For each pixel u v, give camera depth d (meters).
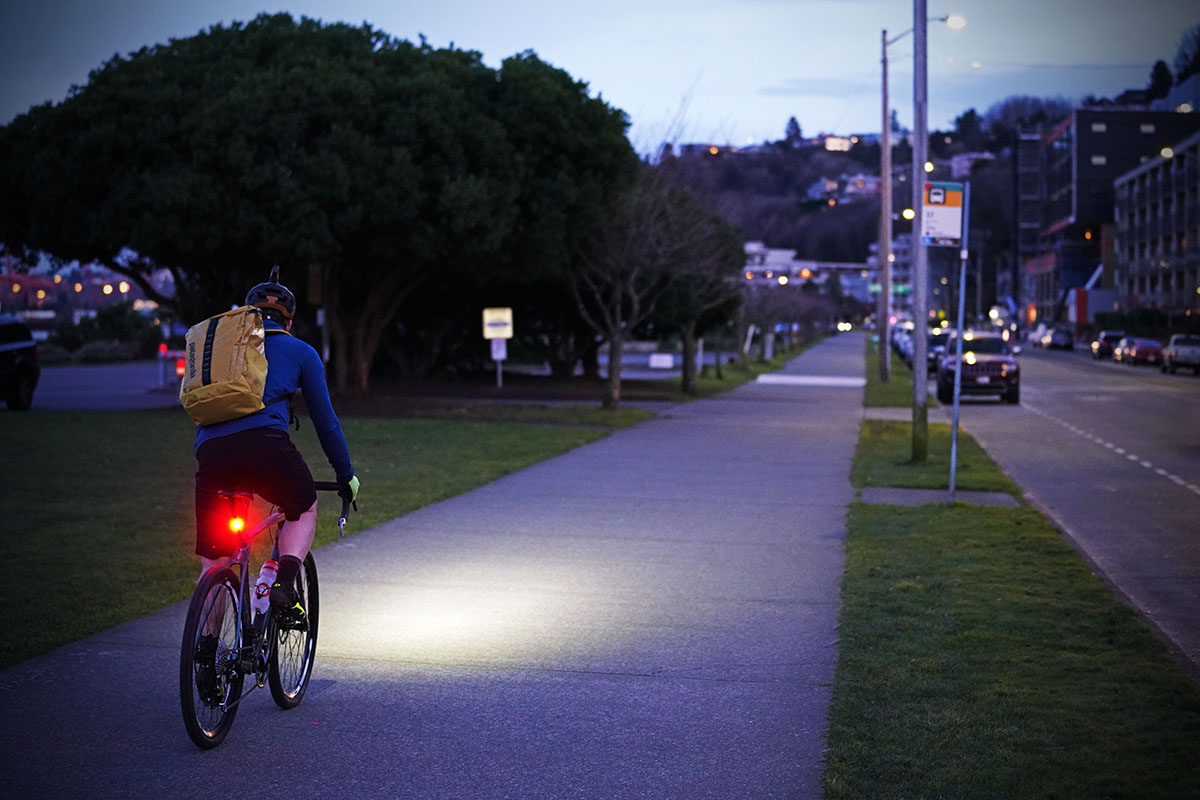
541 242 27.77
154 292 27.97
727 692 6.23
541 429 23.28
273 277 5.56
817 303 110.88
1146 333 86.12
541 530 11.56
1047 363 65.88
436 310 37.41
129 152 24.03
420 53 28.20
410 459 17.34
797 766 5.12
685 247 30.23
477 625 7.70
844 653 6.95
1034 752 5.21
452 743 5.39
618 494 14.29
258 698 6.08
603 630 7.60
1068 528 12.45
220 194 23.72
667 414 28.84
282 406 5.25
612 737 5.50
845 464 17.86
